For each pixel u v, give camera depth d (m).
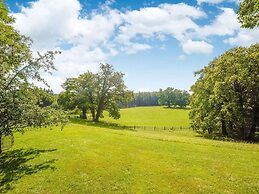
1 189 20.62
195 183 20.03
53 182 21.22
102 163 24.64
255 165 23.53
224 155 26.95
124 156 26.75
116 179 21.28
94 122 89.94
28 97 27.20
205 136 60.28
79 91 93.31
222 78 55.84
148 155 27.08
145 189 19.52
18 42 26.42
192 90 69.38
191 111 69.69
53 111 27.42
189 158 25.89
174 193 18.77
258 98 51.81
